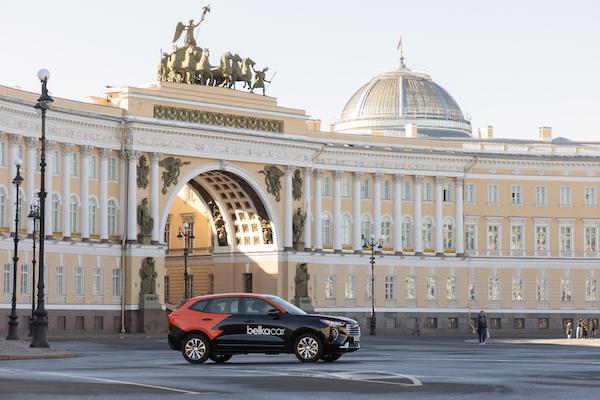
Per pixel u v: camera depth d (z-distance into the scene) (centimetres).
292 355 5250
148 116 9888
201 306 4469
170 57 10388
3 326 8638
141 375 3594
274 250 10881
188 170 10175
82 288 9431
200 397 2836
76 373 3700
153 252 9875
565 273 12450
